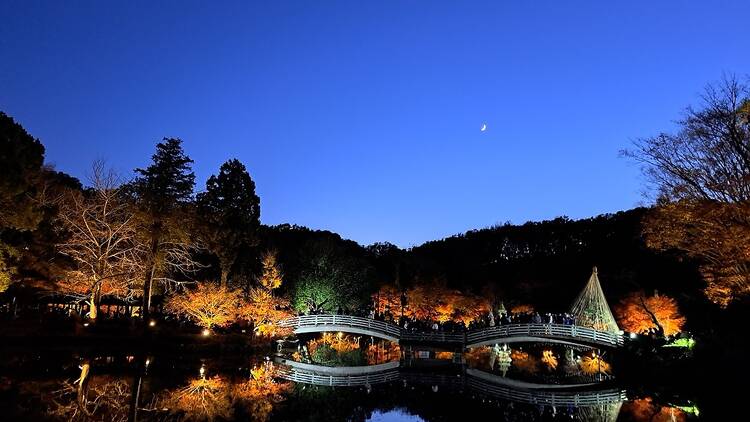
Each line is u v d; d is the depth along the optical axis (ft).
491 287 196.75
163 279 127.75
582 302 138.10
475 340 137.69
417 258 238.07
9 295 123.24
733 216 73.56
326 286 173.37
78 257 117.80
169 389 79.10
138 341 114.21
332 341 197.06
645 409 80.89
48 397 66.74
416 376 117.60
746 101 73.51
